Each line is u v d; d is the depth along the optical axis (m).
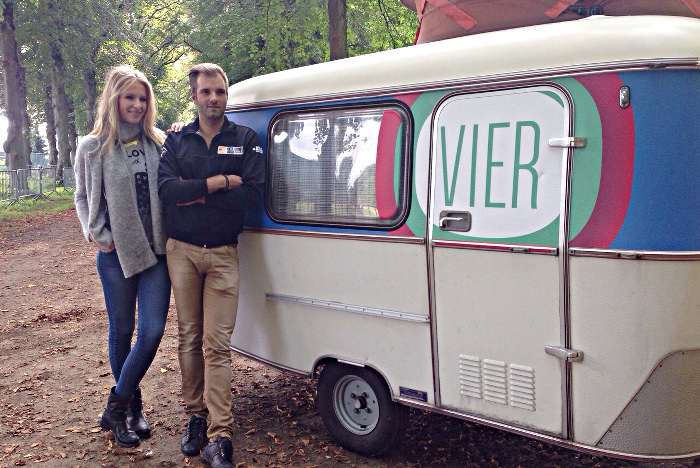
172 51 27.84
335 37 10.00
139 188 3.80
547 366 2.98
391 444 3.69
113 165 3.70
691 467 3.62
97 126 3.78
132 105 3.74
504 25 3.49
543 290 2.96
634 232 2.74
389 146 3.51
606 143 2.79
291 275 4.04
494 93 3.09
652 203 2.73
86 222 3.74
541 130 2.94
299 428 4.25
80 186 3.79
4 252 12.44
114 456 3.90
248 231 4.27
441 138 3.29
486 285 3.14
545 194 2.93
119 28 26.03
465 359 3.26
